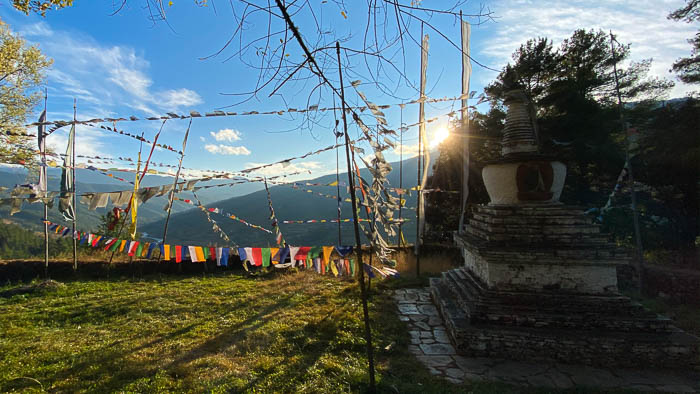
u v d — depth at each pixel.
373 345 7.28
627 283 12.06
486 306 7.28
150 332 7.79
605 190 18.19
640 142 15.80
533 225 7.47
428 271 14.20
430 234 22.89
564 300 7.07
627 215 16.67
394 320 8.86
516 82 8.45
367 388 5.43
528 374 6.15
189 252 9.05
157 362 6.27
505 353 6.77
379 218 5.55
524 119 8.49
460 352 6.92
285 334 7.67
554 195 7.86
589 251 6.93
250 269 14.48
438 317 9.23
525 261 7.16
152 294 10.92
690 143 14.14
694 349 6.20
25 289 11.16
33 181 11.18
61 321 8.57
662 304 10.02
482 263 8.20
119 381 5.58
